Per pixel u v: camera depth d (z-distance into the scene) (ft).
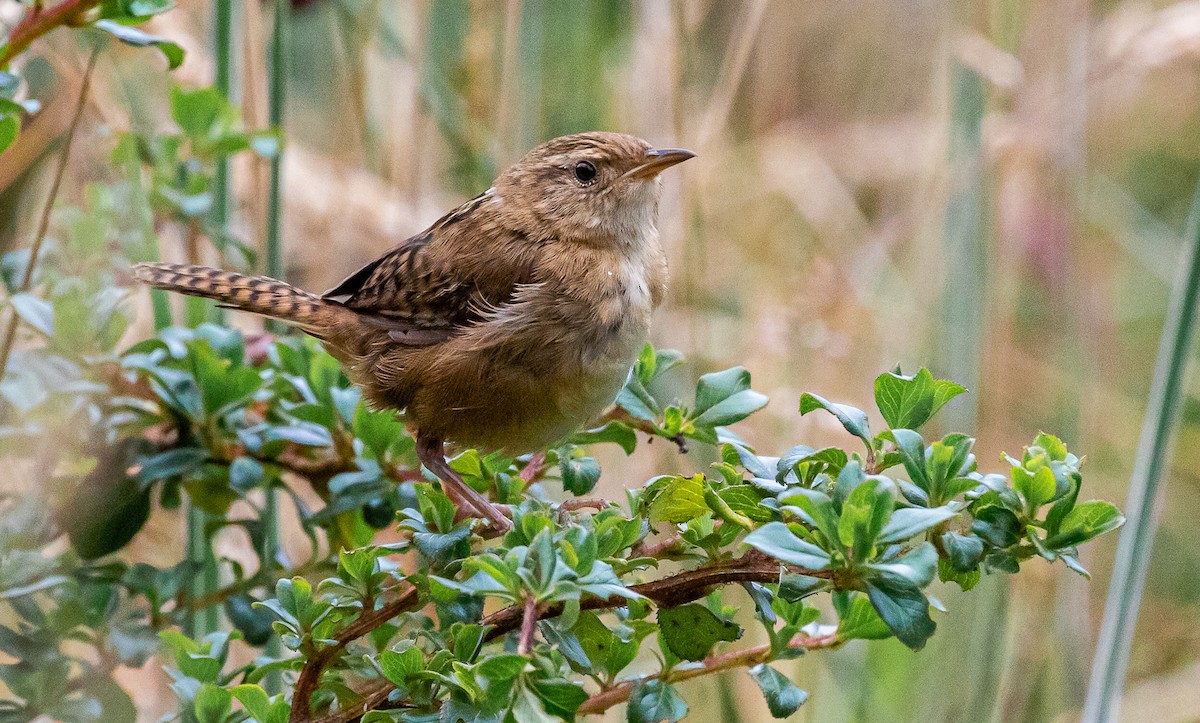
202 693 15.70
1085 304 34.27
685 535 15.81
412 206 30.53
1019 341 37.06
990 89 34.12
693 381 30.96
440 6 32.40
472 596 15.57
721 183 37.01
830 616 31.71
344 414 20.98
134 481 21.01
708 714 29.35
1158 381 25.90
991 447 33.27
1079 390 33.76
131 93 29.14
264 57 28.94
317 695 17.07
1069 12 33.14
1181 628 35.19
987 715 29.63
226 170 25.66
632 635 16.65
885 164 38.09
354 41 30.14
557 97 35.55
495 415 22.31
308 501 27.76
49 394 20.18
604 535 14.88
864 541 13.42
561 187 23.31
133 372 21.65
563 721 13.28
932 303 33.60
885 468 15.96
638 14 32.99
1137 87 38.78
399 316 22.68
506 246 22.74
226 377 20.59
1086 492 33.63
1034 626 32.48
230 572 25.85
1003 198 33.86
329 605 15.69
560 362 21.91
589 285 22.18
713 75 38.17
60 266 23.12
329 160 31.76
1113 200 38.96
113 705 19.19
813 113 38.91
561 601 14.03
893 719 30.53
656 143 32.14
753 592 15.42
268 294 22.44
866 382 33.09
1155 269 38.50
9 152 24.58
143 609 20.72
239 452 21.47
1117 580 25.84
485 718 13.84
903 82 38.45
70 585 19.44
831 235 36.50
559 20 35.63
